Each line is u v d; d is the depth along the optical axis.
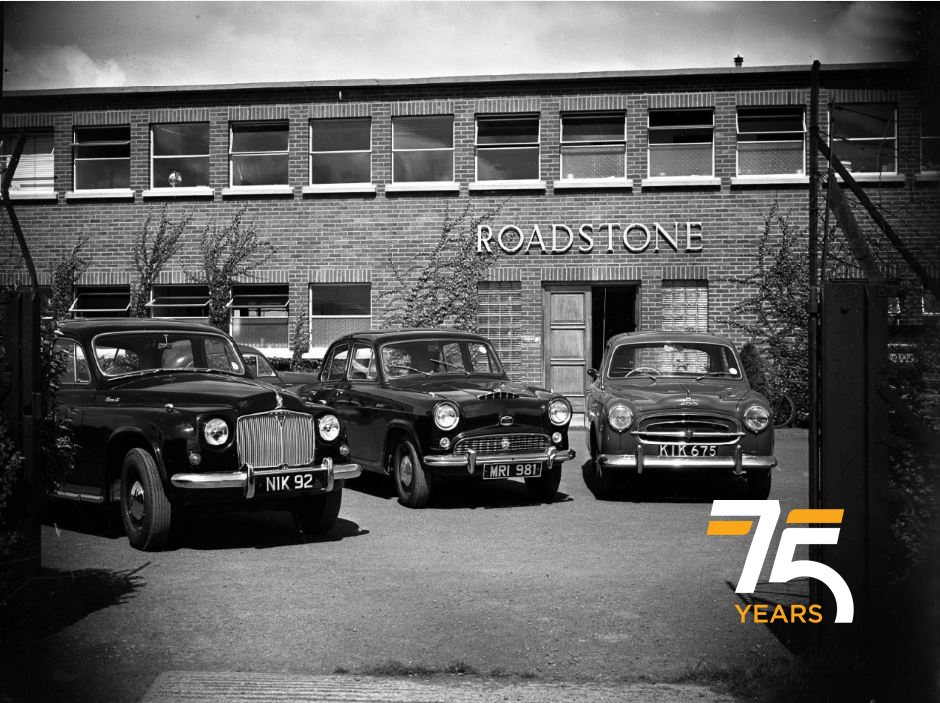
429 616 5.24
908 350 3.96
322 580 6.08
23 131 5.10
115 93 18.78
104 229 18.80
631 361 10.88
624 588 5.88
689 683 4.15
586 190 17.81
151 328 8.40
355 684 4.12
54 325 5.20
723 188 17.56
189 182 18.92
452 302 17.75
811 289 4.19
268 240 18.47
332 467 7.27
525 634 4.91
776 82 17.47
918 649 4.03
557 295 17.95
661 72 17.62
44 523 8.20
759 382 16.11
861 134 15.55
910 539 3.96
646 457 9.22
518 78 17.95
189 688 4.06
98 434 7.47
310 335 18.48
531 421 9.13
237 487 6.89
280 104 18.61
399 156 18.45
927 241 3.88
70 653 4.57
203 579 6.09
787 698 3.88
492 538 7.55
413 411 9.00
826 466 4.07
